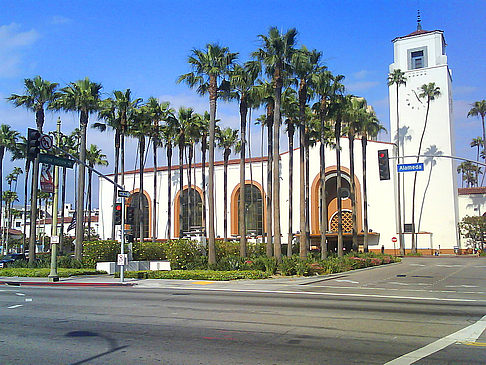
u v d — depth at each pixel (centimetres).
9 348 931
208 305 1563
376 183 6569
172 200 7294
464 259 5512
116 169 4622
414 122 6894
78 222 3725
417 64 7206
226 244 3978
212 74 3234
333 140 6744
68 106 3797
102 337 1029
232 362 805
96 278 2970
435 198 6631
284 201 6781
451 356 845
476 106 8244
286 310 1423
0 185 5562
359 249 6525
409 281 2645
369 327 1127
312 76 3484
